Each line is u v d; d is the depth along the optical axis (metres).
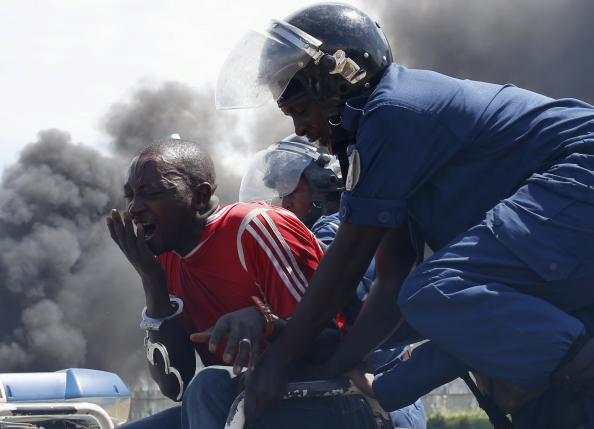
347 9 2.08
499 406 1.91
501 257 1.75
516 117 1.89
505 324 1.69
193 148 2.24
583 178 1.75
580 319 1.81
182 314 2.31
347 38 2.02
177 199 2.17
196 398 1.94
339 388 1.95
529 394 1.84
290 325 1.92
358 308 2.29
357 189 1.91
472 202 1.90
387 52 2.10
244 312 1.89
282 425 1.92
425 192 1.95
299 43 2.00
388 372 1.96
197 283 2.27
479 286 1.73
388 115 1.87
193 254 2.21
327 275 1.92
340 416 1.97
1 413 2.74
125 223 2.11
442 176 1.91
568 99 1.95
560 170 1.79
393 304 2.10
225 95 2.06
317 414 1.95
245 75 2.04
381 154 1.88
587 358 1.66
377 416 2.05
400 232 2.14
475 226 1.82
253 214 2.19
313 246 2.25
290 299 2.13
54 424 2.92
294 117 2.13
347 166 2.11
